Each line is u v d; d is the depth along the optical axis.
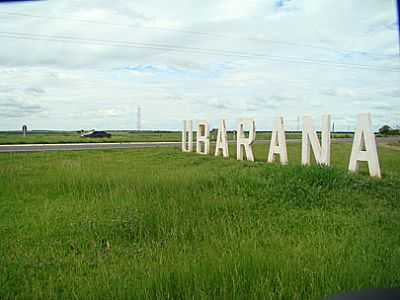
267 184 8.77
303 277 4.07
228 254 4.77
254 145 31.28
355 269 4.20
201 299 3.66
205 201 7.45
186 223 6.34
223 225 6.19
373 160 11.05
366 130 11.38
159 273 4.15
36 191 9.23
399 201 8.10
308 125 13.35
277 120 15.48
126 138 51.16
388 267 4.38
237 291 3.79
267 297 3.72
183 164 15.60
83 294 3.84
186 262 4.51
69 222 6.52
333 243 5.30
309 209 7.54
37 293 3.97
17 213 7.22
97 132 52.47
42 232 6.06
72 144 33.25
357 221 6.62
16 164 15.23
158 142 38.19
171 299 3.72
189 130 23.17
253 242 5.31
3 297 3.90
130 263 4.84
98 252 5.32
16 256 5.04
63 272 4.59
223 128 19.44
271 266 4.31
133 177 10.30
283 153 15.00
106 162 16.39
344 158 19.50
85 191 8.89
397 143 33.84
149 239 5.84
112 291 3.87
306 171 9.30
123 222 6.31
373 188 9.04
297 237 5.80
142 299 3.72
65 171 11.91
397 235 5.83
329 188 8.80
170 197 7.83
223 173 10.38
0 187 9.47
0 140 39.88
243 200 7.75
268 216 6.94
